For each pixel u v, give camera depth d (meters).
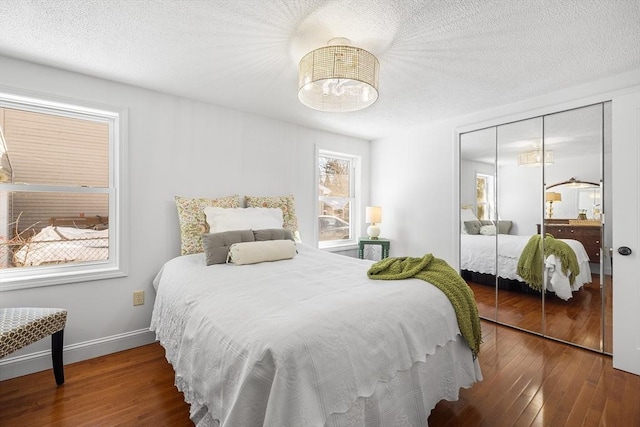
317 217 3.68
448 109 2.97
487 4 1.44
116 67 2.11
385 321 1.31
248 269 2.03
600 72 2.16
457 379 1.60
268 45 1.83
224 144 2.92
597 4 1.44
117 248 2.41
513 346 2.44
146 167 2.49
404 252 3.77
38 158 2.18
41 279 2.05
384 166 4.04
